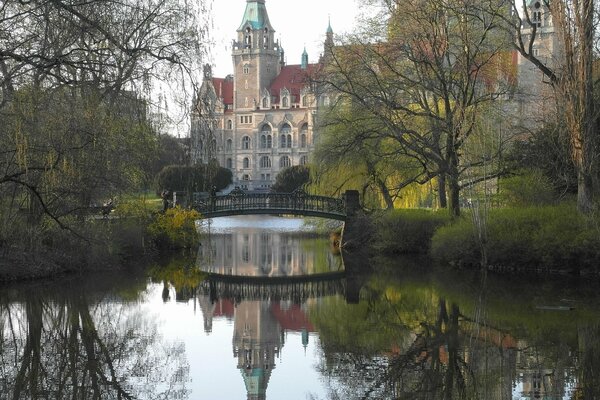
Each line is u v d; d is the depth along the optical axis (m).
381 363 20.61
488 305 27.62
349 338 23.62
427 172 40.47
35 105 26.44
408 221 44.75
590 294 29.11
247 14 175.88
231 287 35.12
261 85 174.75
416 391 18.08
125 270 38.44
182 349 22.62
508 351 21.25
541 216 35.69
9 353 21.97
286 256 48.72
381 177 47.84
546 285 31.39
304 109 169.75
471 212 38.47
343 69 40.53
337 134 45.44
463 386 18.27
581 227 33.38
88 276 35.31
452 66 39.16
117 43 21.98
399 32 39.12
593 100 32.56
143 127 30.53
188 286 34.88
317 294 32.88
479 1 37.50
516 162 39.00
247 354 21.98
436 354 21.25
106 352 22.20
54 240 34.72
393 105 38.56
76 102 28.19
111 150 31.14
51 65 22.31
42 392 18.34
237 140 176.62
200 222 54.69
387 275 37.00
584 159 33.03
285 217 104.31
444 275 35.75
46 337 23.86
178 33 25.62
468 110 37.72
